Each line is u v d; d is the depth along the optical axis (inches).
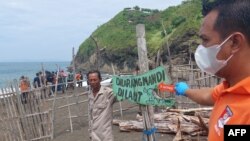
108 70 2682.1
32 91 394.3
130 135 402.9
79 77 982.4
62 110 582.6
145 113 198.1
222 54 58.7
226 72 60.4
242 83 55.9
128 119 484.4
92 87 216.4
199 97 89.7
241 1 56.7
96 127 213.0
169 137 366.0
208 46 59.9
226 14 57.1
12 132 387.9
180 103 448.1
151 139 199.8
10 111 386.9
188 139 321.4
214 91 78.6
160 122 389.7
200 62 63.5
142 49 197.0
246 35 56.2
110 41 2861.7
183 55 1756.9
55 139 419.8
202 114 389.1
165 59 1472.7
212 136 61.4
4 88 385.4
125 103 636.7
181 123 362.6
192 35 1779.0
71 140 410.9
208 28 59.7
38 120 399.2
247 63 57.4
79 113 527.2
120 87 190.5
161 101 184.7
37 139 398.3
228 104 57.9
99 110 212.8
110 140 212.2
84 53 3070.9
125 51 2635.3
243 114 55.2
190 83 476.4
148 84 185.3
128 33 2849.4
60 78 921.5
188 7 2571.4
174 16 2647.6
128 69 2588.6
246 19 55.7
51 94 509.0
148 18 3021.7
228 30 57.1
